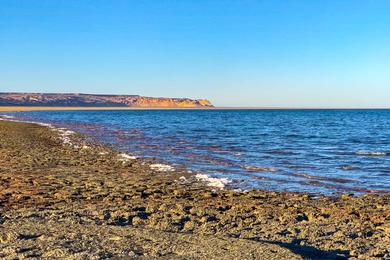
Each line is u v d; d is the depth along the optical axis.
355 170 19.16
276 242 7.73
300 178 16.80
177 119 94.12
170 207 10.67
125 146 29.14
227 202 11.66
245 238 7.92
